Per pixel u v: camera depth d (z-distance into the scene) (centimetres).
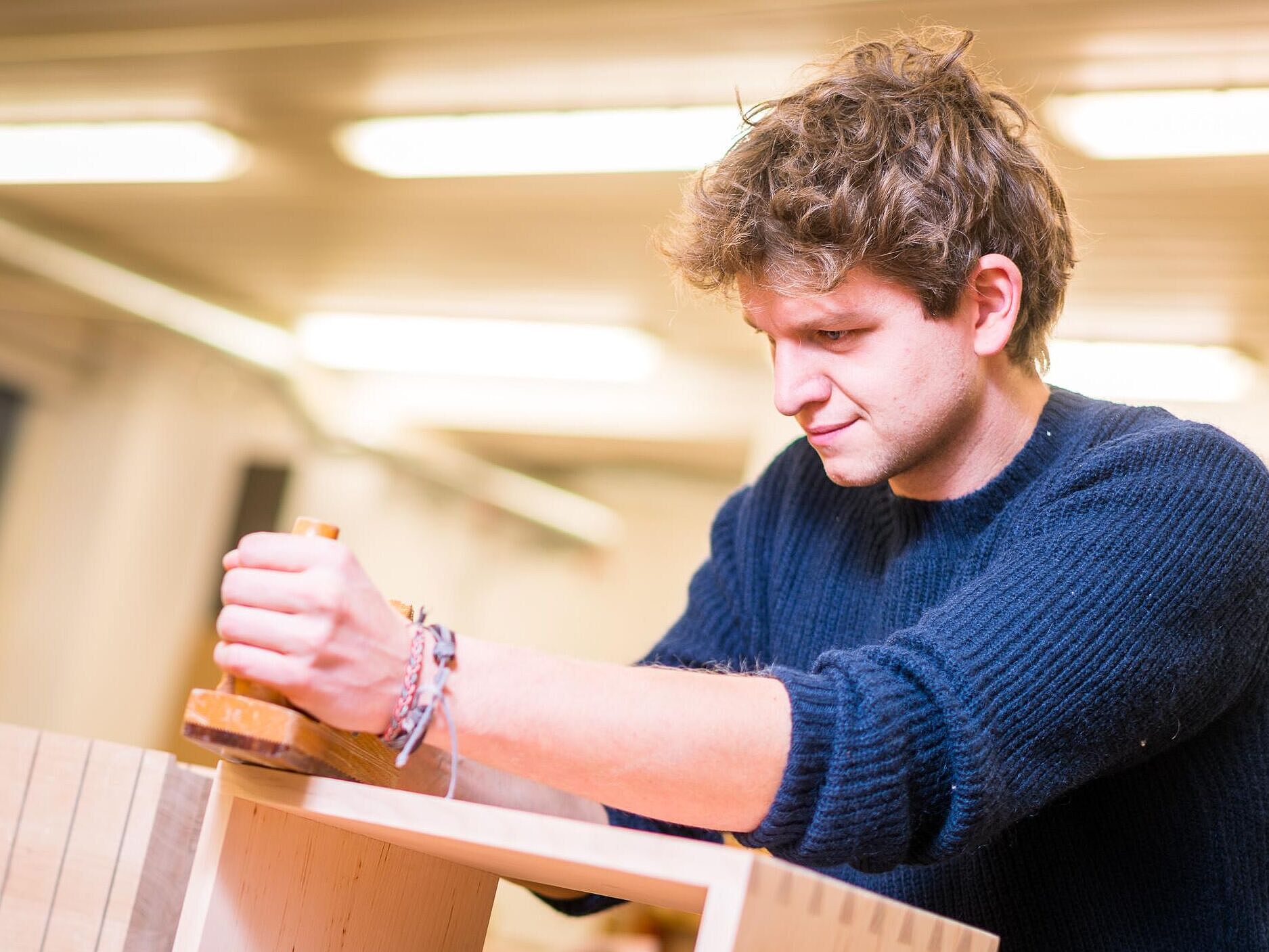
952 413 93
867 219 87
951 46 110
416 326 715
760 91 396
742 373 715
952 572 100
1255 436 587
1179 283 495
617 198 510
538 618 946
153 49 459
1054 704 78
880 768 73
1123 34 343
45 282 707
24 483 793
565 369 727
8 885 82
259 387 852
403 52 425
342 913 83
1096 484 89
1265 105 359
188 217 629
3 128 552
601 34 388
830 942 63
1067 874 93
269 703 68
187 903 74
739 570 121
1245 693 93
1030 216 97
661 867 59
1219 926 92
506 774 98
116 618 786
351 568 68
